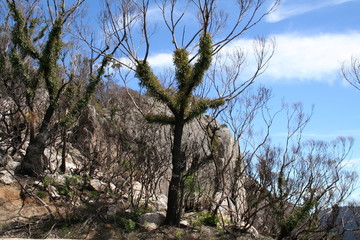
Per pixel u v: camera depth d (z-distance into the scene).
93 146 17.53
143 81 14.45
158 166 16.83
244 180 18.28
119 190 16.39
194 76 14.41
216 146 17.52
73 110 17.69
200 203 17.02
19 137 18.53
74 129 19.25
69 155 18.92
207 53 14.24
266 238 15.63
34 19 18.72
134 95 21.62
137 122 17.89
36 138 16.84
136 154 15.83
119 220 14.53
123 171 15.79
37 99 18.53
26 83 17.48
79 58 20.44
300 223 17.27
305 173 19.94
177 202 14.84
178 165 14.77
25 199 14.62
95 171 17.98
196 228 14.88
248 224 16.98
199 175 17.64
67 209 13.96
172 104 14.71
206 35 14.39
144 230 14.23
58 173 17.06
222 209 16.98
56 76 17.98
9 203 14.28
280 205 17.20
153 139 16.59
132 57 14.74
